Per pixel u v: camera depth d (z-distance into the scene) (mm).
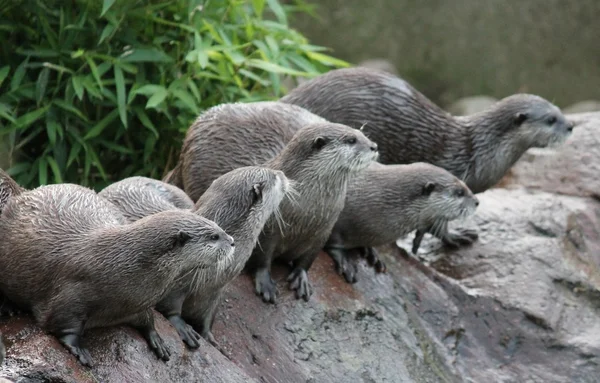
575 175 14766
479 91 26203
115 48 13336
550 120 13602
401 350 11133
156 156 13773
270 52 14031
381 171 11961
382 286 11719
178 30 13641
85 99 13320
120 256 8180
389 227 11734
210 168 11164
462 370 11703
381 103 12914
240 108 11453
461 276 12836
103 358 8320
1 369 7781
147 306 8391
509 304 12461
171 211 8492
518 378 11922
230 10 14180
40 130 12883
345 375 10406
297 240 10523
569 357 12188
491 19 25984
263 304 10422
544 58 26078
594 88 26156
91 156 12914
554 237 13445
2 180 9039
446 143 13320
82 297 8156
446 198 11875
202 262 8391
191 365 8891
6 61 13078
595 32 26016
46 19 12984
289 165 10336
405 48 26250
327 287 11156
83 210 8633
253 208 9422
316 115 12062
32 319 8453
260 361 9945
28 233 8453
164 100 13250
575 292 12898
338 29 26234
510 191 14727
